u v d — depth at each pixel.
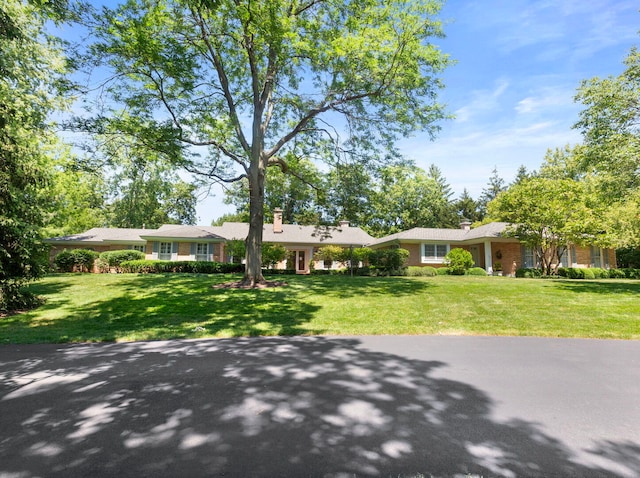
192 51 14.06
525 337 7.56
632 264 29.14
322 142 17.59
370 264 25.03
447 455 2.82
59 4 10.45
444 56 14.05
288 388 4.35
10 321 9.24
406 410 3.70
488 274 25.58
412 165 16.97
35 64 14.65
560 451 2.90
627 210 20.33
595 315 9.67
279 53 12.58
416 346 6.66
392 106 15.62
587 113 14.55
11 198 10.20
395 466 2.66
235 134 16.58
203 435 3.15
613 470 2.63
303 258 33.19
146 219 44.31
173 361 5.63
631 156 13.73
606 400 4.01
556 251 22.88
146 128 12.91
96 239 31.75
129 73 13.13
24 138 14.57
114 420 3.46
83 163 13.41
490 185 64.12
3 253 9.87
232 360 5.68
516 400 3.99
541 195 21.38
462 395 4.13
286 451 2.87
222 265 23.09
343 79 14.20
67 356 5.97
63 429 3.27
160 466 2.65
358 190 16.73
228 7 11.71
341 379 4.70
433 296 12.78
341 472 2.57
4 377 4.84
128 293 13.09
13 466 2.66
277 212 33.56
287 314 9.98
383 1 13.55
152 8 12.47
